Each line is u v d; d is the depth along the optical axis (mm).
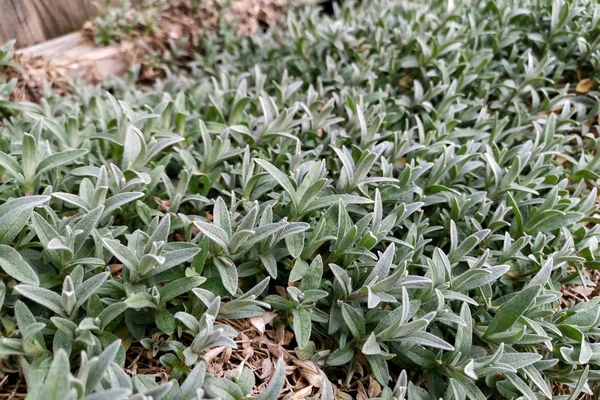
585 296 302
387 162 310
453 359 233
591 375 251
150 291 229
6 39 477
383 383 228
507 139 373
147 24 551
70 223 240
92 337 203
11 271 204
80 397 170
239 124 356
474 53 417
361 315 241
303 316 238
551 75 417
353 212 300
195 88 450
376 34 454
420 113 398
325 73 454
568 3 402
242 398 208
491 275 250
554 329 248
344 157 284
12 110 382
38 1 496
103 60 515
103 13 548
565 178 333
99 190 238
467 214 316
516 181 327
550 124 348
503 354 236
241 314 232
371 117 360
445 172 318
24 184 252
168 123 351
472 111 386
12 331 213
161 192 306
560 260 277
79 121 369
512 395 240
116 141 314
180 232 292
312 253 266
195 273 232
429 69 418
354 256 258
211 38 567
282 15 640
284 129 337
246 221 239
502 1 461
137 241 240
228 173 312
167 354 223
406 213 277
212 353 227
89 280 211
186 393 195
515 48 416
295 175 283
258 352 241
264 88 457
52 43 511
